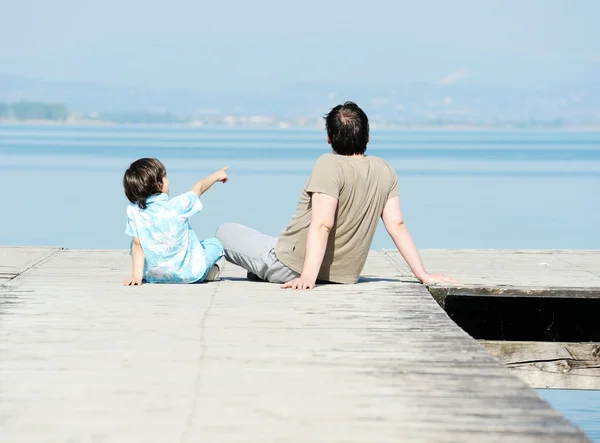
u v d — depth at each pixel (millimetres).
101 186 47062
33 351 7703
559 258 14500
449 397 6422
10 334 8344
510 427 5766
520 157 96625
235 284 11242
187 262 11195
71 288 10945
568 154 107812
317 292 10539
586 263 13867
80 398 6371
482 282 11672
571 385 11031
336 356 7578
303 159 83688
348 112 10422
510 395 6469
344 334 8391
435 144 167250
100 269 12734
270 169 64812
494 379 6887
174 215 11102
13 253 14609
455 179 56156
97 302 9953
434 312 9414
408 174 61438
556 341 12258
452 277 12211
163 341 8086
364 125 10422
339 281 11039
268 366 7250
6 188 45812
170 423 5848
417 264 10992
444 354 7668
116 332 8430
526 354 11047
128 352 7676
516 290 10930
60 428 5742
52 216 33594
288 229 10938
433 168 70125
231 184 48875
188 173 57094
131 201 11211
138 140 167625
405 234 10914
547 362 11039
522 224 31984
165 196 11219
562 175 61688
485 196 43438
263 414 6043
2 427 5758
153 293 10562
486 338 12266
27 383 6734
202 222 30859
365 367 7234
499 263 13875
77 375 6961
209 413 6055
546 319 12234
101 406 6191
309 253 10477
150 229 11070
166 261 11125
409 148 135250
